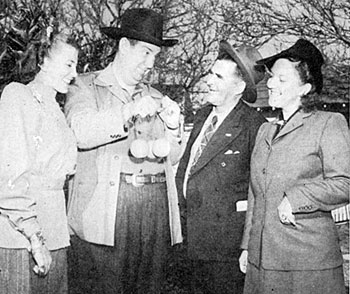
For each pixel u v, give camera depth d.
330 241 2.47
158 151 2.79
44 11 3.87
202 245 3.00
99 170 2.85
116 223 2.84
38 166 2.39
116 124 2.66
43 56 2.51
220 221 2.96
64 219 2.51
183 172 3.09
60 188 2.50
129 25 2.87
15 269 2.37
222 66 2.97
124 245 2.86
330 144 2.43
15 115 2.32
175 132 2.94
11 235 2.36
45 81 2.51
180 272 3.20
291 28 4.30
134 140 2.79
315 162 2.46
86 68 3.99
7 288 2.38
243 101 3.03
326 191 2.39
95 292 2.90
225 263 2.99
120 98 2.86
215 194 2.96
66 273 2.58
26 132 2.34
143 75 2.92
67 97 2.84
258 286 2.57
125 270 2.89
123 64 2.89
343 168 2.41
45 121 2.41
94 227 2.83
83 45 4.19
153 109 2.69
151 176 2.88
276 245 2.48
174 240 2.97
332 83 3.89
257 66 2.99
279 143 2.53
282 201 2.44
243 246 2.77
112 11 4.38
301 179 2.46
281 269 2.48
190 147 3.08
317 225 2.46
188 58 4.28
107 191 2.83
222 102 2.99
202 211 2.99
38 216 2.40
